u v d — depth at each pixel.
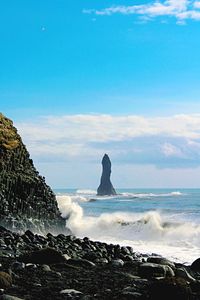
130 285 11.68
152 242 29.62
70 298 10.22
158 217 37.59
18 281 11.80
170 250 24.89
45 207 33.12
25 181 31.78
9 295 9.88
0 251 17.61
